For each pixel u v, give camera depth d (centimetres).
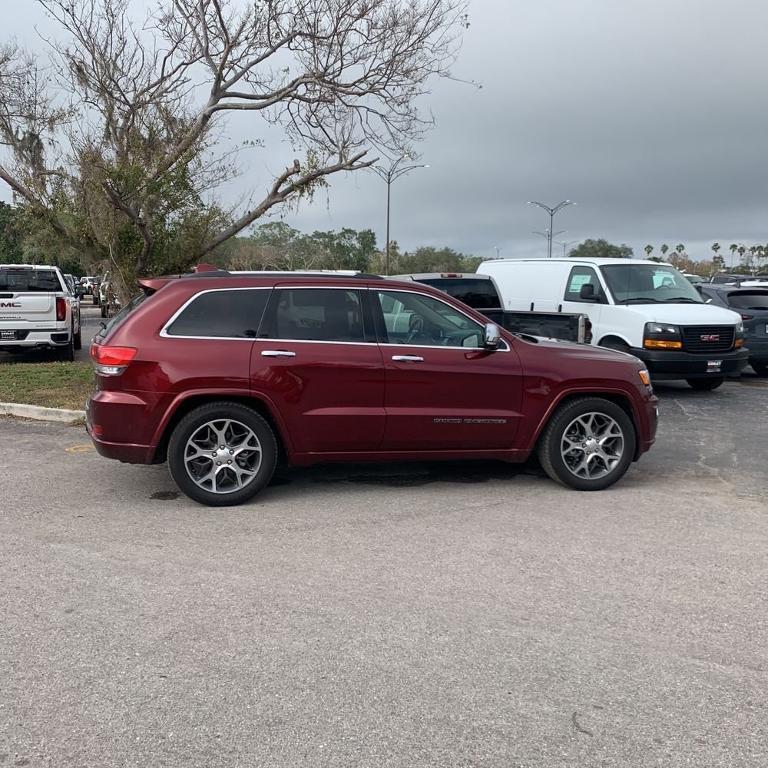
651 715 322
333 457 625
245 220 1280
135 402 588
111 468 718
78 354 1703
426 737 305
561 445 656
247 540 529
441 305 646
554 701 332
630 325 1212
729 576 474
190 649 373
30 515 578
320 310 622
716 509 616
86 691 336
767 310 1452
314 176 1245
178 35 1244
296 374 603
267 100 1257
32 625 397
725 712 326
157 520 571
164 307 601
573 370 652
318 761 290
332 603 427
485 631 396
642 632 398
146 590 442
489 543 528
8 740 300
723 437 914
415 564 488
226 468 605
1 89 1248
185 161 1209
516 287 1455
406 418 624
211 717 317
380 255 8469
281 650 373
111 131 1253
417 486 674
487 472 725
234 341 600
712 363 1184
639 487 683
